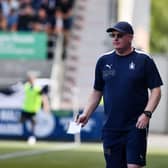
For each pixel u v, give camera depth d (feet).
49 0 246.88
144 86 62.90
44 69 235.40
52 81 227.20
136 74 62.18
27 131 190.90
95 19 240.53
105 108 63.67
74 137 188.03
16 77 235.20
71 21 245.65
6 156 139.85
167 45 490.08
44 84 211.82
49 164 125.29
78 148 164.35
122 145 62.54
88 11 242.58
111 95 62.80
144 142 62.13
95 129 187.11
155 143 186.19
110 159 63.46
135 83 62.18
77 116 65.26
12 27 248.11
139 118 61.41
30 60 237.04
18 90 214.69
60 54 237.04
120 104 62.39
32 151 153.38
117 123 62.59
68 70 233.96
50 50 240.73
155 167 121.90
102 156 143.33
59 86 228.63
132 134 61.82
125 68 62.64
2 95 208.13
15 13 247.91
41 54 236.22
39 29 246.68
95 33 238.89
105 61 63.82
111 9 238.68
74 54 236.84
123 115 62.39
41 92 192.75
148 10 239.30
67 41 241.96
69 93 227.61
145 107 62.75
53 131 190.19
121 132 62.54
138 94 62.44
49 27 246.06
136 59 62.59
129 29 62.44
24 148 161.89
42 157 138.92
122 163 63.05
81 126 64.85
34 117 189.37
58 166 121.90
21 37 236.22
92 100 65.26
